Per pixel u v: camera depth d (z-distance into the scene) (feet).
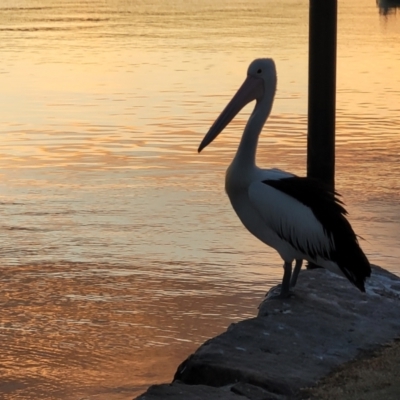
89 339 27.48
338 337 21.72
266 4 204.74
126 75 94.02
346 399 18.02
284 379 19.04
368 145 57.98
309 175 29.48
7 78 91.86
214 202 43.88
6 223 40.22
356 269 22.16
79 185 47.16
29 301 30.83
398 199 44.29
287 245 23.27
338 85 88.17
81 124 65.57
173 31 143.23
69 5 198.18
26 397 23.49
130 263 34.99
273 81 24.70
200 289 32.04
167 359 25.93
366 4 215.51
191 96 79.36
